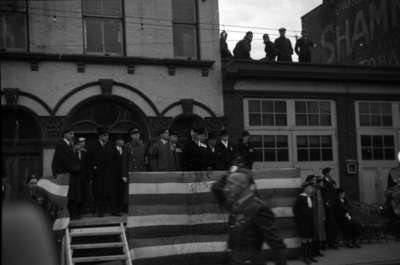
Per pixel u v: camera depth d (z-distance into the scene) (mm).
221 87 14969
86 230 9805
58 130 13055
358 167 16625
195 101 14570
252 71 15047
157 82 14211
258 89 15430
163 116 14148
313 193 11328
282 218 10609
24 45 13172
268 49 15992
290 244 10539
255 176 10672
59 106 13156
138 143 11531
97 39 13914
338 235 12891
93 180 11211
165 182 10055
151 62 14094
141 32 14250
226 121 14875
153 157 11289
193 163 11031
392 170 15023
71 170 10227
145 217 9789
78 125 13445
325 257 11242
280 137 15719
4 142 12758
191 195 10180
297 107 16047
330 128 16438
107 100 13727
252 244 4559
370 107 17094
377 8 21094
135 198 9812
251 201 4629
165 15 14531
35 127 13070
